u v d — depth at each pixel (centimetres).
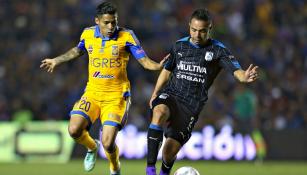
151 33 7312
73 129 2866
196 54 2855
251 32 7625
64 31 7250
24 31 7256
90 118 2908
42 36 7181
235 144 5666
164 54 7031
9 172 4466
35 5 7506
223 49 2845
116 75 2909
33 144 5656
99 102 2917
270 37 7594
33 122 5697
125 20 7381
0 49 7081
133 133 5628
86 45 2931
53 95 6588
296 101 6781
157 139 2761
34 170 4659
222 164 5434
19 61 6938
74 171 4559
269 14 7794
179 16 7650
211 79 2883
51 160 5625
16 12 7438
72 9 7462
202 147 5631
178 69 2878
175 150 2877
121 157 5600
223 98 6494
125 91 2927
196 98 2864
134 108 6469
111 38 2891
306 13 7875
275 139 5750
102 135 2864
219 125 6228
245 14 7794
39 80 6738
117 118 2878
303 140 5756
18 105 6488
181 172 2769
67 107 6469
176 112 2845
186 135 2873
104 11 2825
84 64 6819
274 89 6781
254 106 5731
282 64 7181
